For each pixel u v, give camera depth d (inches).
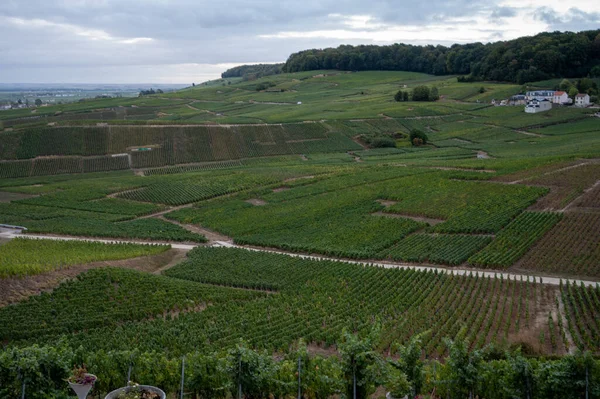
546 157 5777.6
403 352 1368.1
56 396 1223.5
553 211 3991.1
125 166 6884.8
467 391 1363.2
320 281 2933.1
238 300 2650.1
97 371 1503.4
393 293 2682.1
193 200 5103.3
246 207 4783.5
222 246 3757.4
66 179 6318.9
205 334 2116.1
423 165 6117.1
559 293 2637.8
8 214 4699.8
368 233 3868.1
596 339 2047.2
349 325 2218.3
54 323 2223.2
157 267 3336.6
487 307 2400.3
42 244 3590.1
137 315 2380.7
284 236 3937.0
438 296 2573.8
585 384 1235.9
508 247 3348.9
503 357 1787.6
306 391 1423.5
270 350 1968.5
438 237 3693.4
